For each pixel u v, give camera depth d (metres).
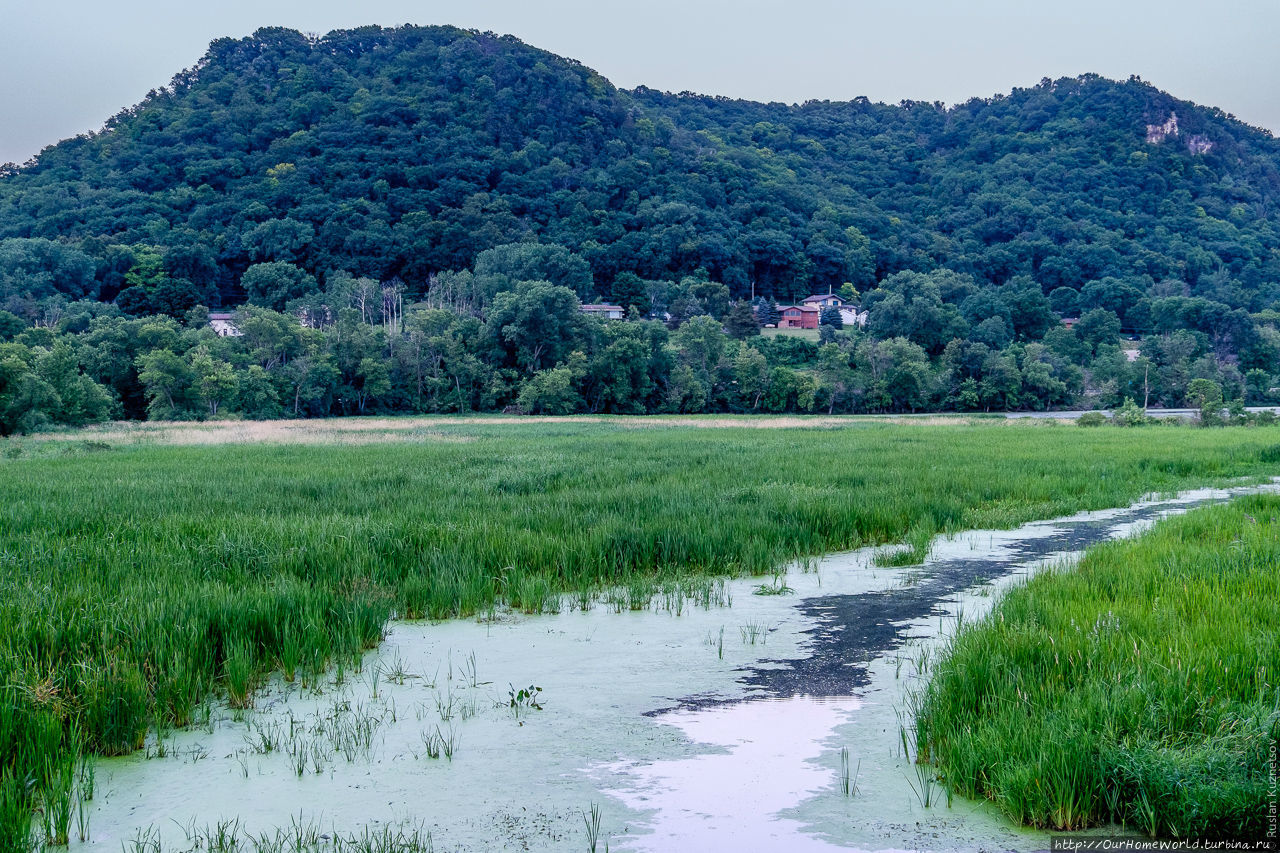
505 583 12.70
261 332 82.31
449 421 72.50
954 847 5.89
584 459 29.39
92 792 6.71
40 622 8.91
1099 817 6.18
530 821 6.35
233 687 8.56
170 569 11.88
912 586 13.50
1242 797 5.78
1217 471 28.83
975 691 7.66
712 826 6.23
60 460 30.70
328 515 16.72
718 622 11.52
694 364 100.25
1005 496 22.12
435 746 7.64
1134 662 7.69
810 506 17.88
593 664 9.84
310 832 6.18
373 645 10.48
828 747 7.57
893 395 99.69
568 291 94.81
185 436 46.25
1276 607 9.16
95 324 87.88
